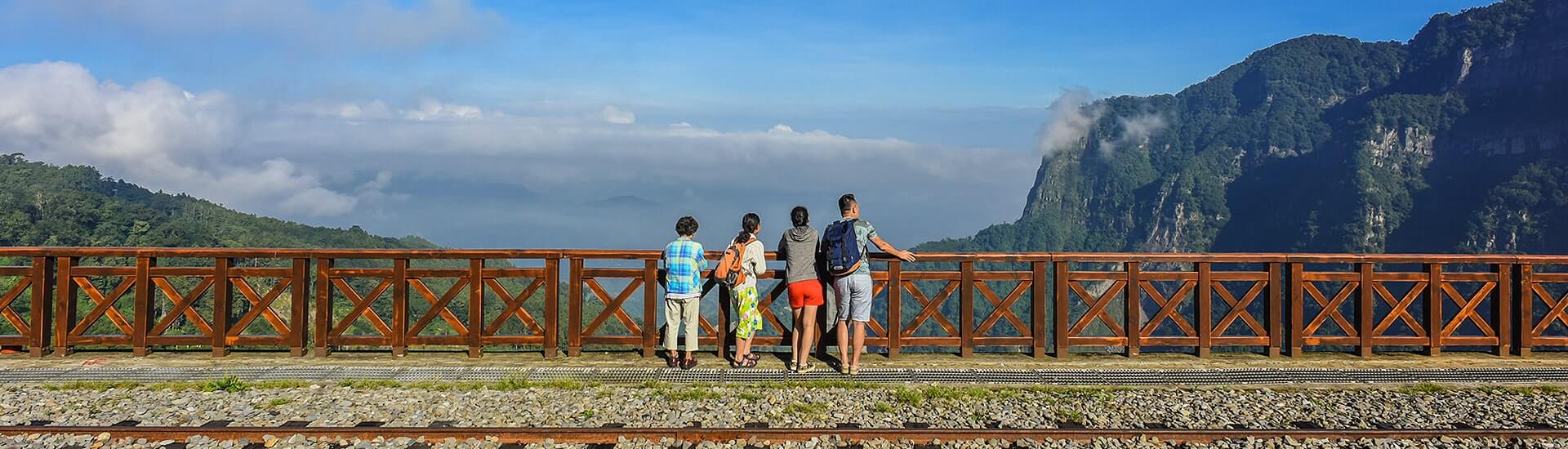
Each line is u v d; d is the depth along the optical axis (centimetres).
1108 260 793
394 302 786
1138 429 566
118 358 771
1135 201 19912
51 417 583
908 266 816
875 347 816
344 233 9031
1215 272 800
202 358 776
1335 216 14738
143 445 532
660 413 600
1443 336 808
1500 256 805
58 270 771
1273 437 559
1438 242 13312
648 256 792
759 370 743
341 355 793
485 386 678
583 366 754
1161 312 799
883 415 602
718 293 805
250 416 591
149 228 7856
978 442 548
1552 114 13538
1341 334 806
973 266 796
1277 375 729
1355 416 611
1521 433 555
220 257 777
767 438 549
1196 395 662
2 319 1466
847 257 716
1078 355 809
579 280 796
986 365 762
